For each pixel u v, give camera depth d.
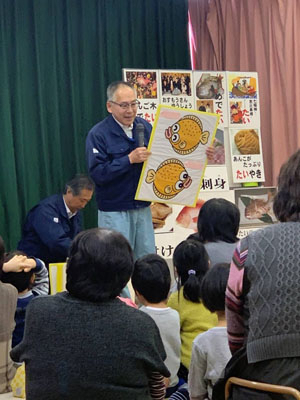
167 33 5.12
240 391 1.43
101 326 1.47
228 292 1.49
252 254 1.42
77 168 4.78
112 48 4.91
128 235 3.21
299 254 1.38
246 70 5.14
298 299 1.35
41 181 4.65
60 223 3.85
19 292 2.66
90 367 1.44
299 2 4.89
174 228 4.29
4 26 4.46
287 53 4.89
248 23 5.11
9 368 2.25
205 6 5.25
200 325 2.44
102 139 3.17
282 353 1.35
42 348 1.47
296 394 1.30
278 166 5.00
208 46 5.27
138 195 3.12
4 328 2.20
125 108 3.13
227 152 4.62
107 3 4.86
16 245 4.47
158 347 1.54
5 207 4.46
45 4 4.63
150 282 2.34
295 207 1.46
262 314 1.37
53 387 1.45
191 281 2.43
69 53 4.70
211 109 4.55
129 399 1.47
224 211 2.59
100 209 3.21
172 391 2.41
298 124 4.89
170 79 4.41
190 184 3.22
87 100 4.82
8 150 4.45
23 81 4.57
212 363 1.94
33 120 4.62
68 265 1.53
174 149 3.15
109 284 1.51
